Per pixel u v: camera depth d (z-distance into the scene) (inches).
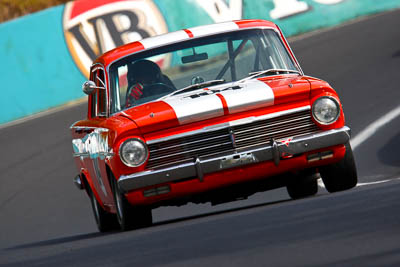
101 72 1176.8
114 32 3838.6
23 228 1811.0
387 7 4387.3
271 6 4232.3
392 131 2006.6
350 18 4330.7
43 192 2170.3
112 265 637.3
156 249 686.5
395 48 3196.4
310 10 4296.3
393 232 557.6
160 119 999.0
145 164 1001.5
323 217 695.1
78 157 1300.4
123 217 1057.5
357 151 1884.8
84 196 2025.1
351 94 2605.8
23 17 3683.6
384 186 936.9
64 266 699.4
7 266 814.5
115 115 1096.8
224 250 601.0
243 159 994.1
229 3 4131.4
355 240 551.2
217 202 1073.5
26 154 2728.8
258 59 1139.9
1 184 2386.8
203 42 1145.4
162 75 1125.1
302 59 3408.0
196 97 1038.4
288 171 1024.9
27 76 3639.3
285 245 576.7
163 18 3964.1
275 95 1010.7
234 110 1002.1
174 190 1002.7
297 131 1017.5
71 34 3754.9
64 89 3686.0
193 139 1001.5
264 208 932.0
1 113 3572.8
